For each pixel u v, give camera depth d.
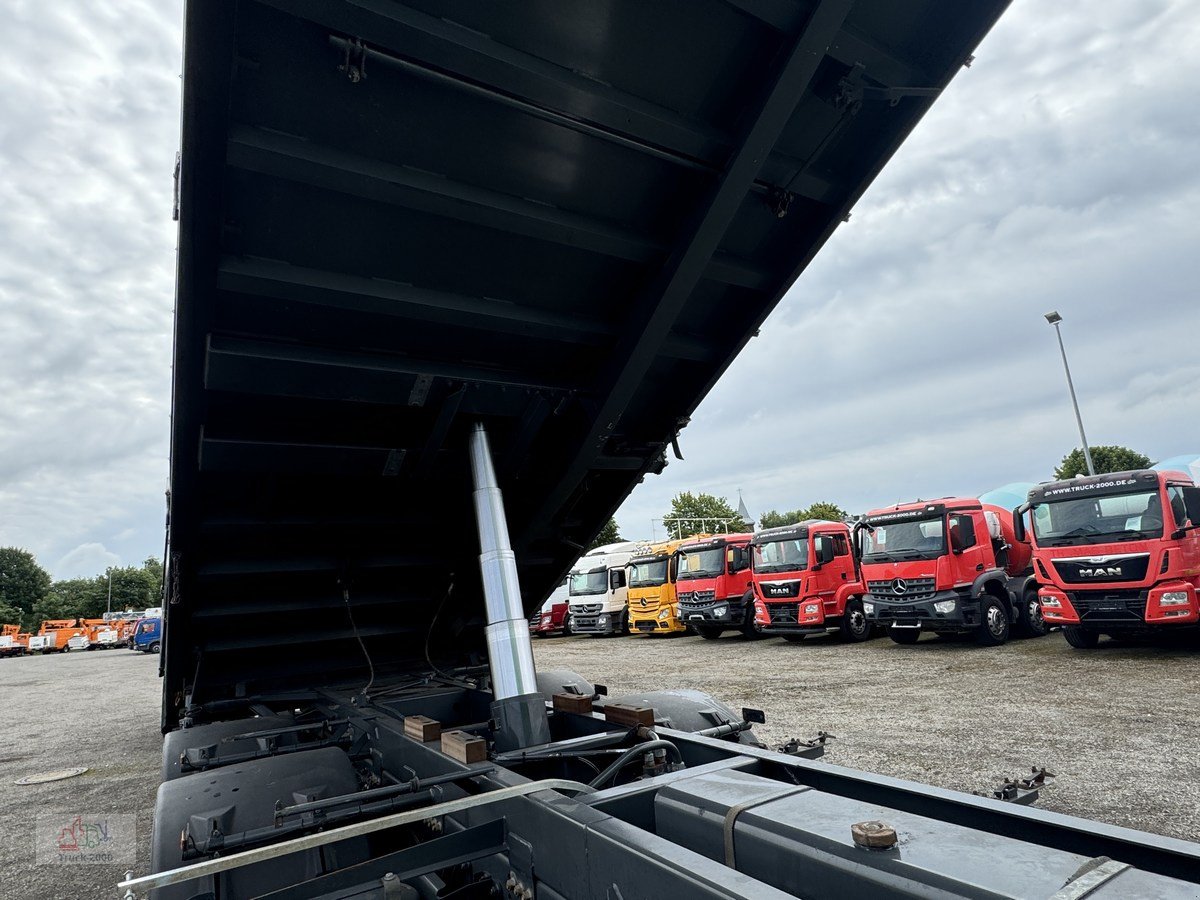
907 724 6.09
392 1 1.99
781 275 3.14
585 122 2.40
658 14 2.24
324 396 2.82
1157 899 0.88
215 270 2.36
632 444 3.61
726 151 2.57
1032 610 12.02
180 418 2.74
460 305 2.78
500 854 1.78
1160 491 8.63
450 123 2.33
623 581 20.48
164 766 3.13
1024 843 1.09
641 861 1.22
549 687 3.95
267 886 2.15
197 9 1.78
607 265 2.92
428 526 3.85
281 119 2.18
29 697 15.23
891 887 1.03
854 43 2.39
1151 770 4.45
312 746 3.14
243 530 3.42
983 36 2.45
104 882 4.00
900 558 11.54
